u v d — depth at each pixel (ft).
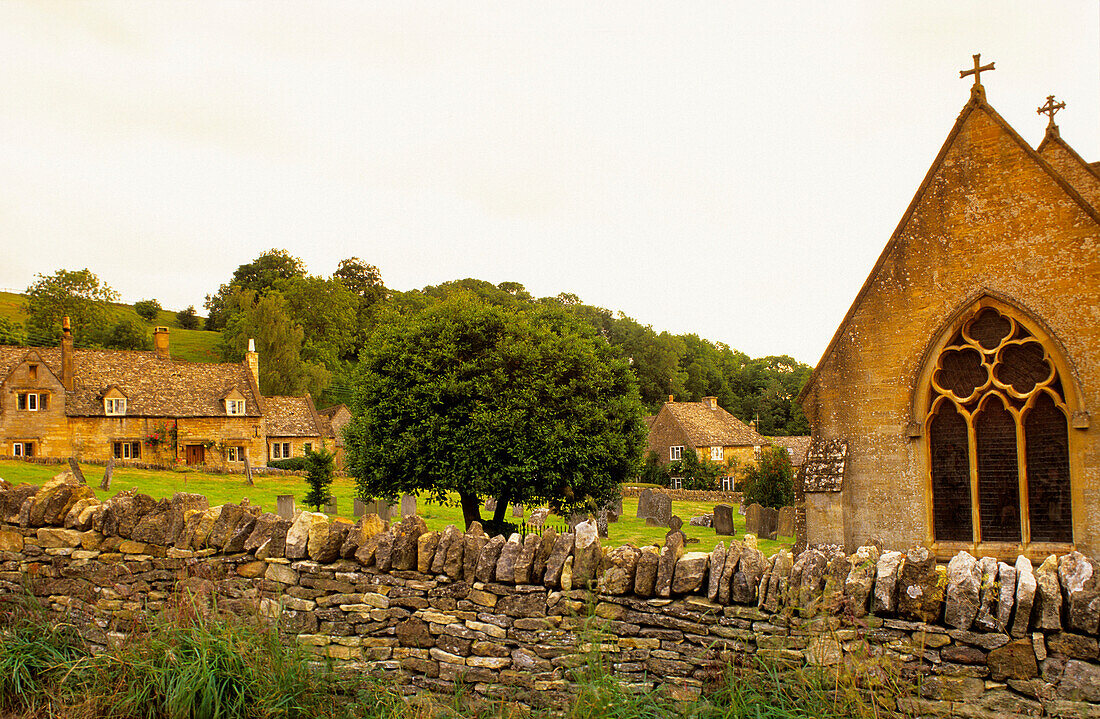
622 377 85.46
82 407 215.10
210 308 513.45
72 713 21.21
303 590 26.63
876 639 20.92
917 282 47.24
